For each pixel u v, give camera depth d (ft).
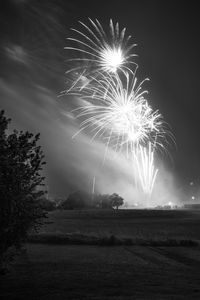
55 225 221.66
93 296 65.51
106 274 85.46
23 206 67.10
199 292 69.26
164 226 225.76
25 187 68.59
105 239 138.72
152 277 83.46
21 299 64.39
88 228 210.38
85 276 82.69
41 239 139.23
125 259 107.55
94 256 111.55
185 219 273.95
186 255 118.11
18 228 67.82
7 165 65.82
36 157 69.46
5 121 69.36
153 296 65.41
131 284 75.61
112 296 65.51
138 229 208.44
